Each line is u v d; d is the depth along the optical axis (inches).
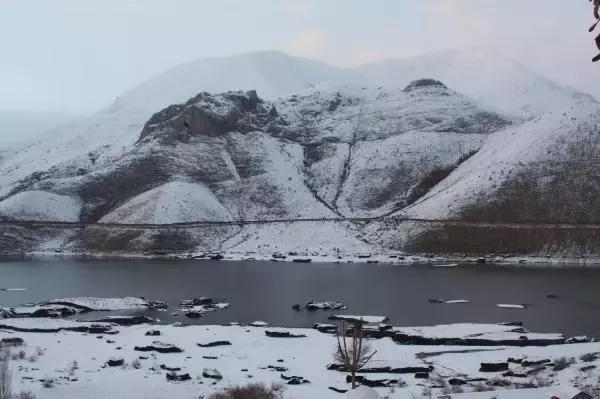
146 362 2970.0
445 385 2527.1
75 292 5423.2
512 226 7854.3
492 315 4286.4
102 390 2425.0
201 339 3553.2
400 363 2849.4
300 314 4463.6
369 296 5152.6
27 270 6879.9
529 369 2731.3
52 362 2940.5
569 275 6136.8
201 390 2450.8
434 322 4072.3
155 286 5772.6
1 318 4227.4
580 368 2581.2
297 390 2480.3
